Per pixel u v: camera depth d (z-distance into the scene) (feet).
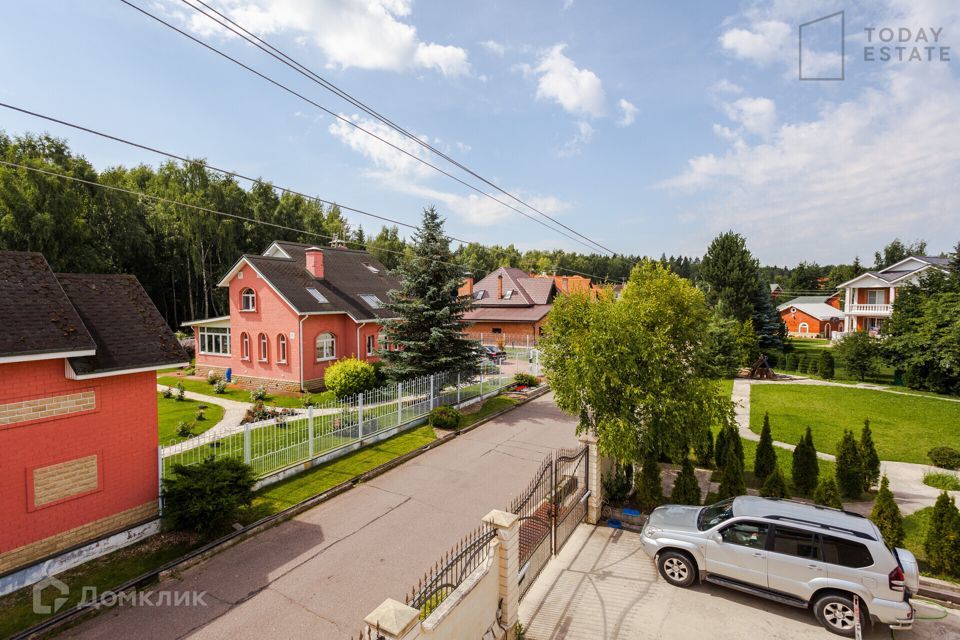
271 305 77.97
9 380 25.34
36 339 26.14
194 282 157.58
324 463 44.65
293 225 182.39
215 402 70.18
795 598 23.36
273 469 40.37
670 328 38.86
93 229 125.08
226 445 46.32
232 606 24.73
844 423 63.72
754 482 42.98
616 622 23.38
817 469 40.47
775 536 24.22
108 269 124.57
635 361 36.11
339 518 34.94
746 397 80.94
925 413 68.64
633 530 33.71
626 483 38.75
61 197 108.37
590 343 35.65
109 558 28.71
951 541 26.81
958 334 78.79
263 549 30.53
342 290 89.56
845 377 101.96
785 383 94.89
